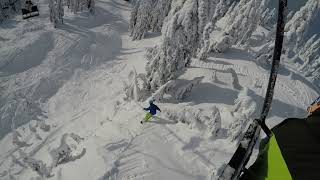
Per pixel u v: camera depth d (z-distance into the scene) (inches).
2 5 1070.4
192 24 580.4
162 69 601.6
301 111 645.3
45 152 579.2
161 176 368.5
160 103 573.9
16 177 522.6
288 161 33.7
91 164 399.9
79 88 797.2
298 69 955.3
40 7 1170.0
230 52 834.2
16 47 885.8
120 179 362.9
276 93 683.4
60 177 408.2
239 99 540.1
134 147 415.8
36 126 663.8
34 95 751.7
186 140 430.3
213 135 444.5
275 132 37.1
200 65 727.7
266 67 789.9
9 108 700.0
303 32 1112.8
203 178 371.9
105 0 1438.2
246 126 471.2
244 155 40.1
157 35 1133.1
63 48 941.8
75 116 682.8
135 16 1115.3
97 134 474.6
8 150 596.7
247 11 890.1
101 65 915.4
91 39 1029.8
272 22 1434.5
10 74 802.8
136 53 984.3
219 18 1203.9
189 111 490.0
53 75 826.2
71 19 1130.7
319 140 33.8
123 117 531.5
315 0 1066.7
